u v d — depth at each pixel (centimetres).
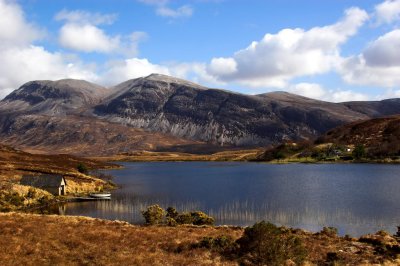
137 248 3572
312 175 17888
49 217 5134
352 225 7369
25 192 11031
